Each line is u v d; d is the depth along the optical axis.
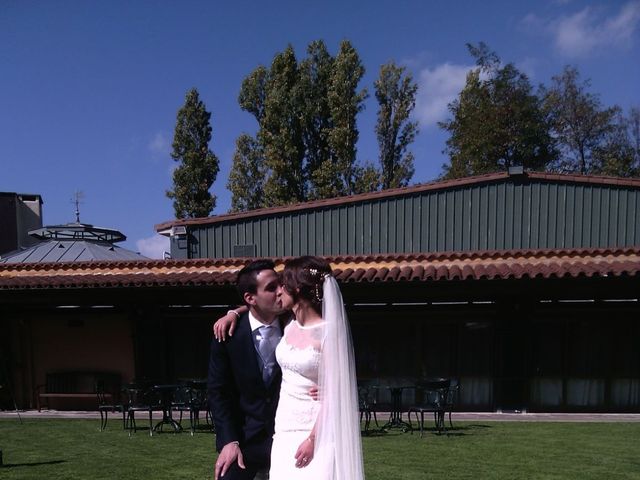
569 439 7.85
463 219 13.91
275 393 3.22
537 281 9.88
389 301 11.54
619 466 6.09
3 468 6.31
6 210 26.91
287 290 3.06
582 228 13.47
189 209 25.70
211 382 3.28
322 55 24.52
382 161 24.38
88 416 11.31
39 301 11.66
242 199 25.12
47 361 12.89
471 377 11.49
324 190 22.78
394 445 7.43
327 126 24.41
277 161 23.48
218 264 11.62
